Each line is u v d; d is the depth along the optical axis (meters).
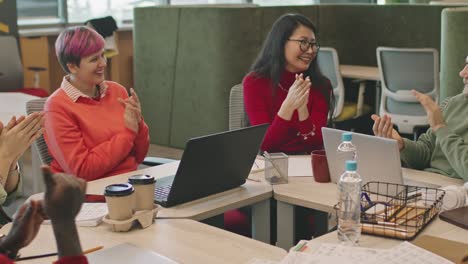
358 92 6.26
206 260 1.93
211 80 6.20
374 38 6.85
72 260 1.34
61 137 2.97
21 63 6.38
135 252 1.97
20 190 2.71
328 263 1.84
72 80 3.10
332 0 9.20
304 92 3.20
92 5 7.64
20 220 1.63
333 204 2.45
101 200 2.51
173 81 6.47
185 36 6.30
